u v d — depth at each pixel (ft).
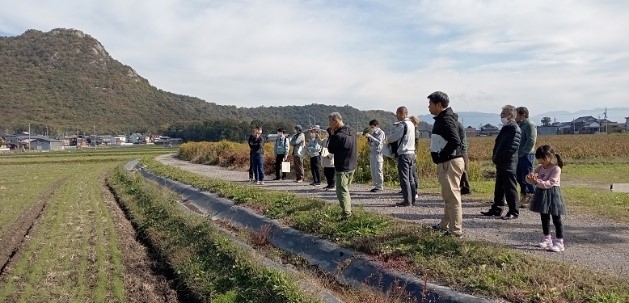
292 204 38.42
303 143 62.90
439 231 26.86
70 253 34.12
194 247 32.65
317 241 29.50
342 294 23.44
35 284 27.73
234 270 26.66
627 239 26.89
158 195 52.95
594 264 22.09
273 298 22.17
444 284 20.79
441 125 25.72
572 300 17.81
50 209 52.49
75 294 26.18
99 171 114.32
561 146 127.75
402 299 21.11
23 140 386.93
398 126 38.06
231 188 50.65
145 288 27.58
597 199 40.57
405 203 38.24
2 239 38.42
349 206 31.63
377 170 48.57
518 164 36.81
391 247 25.41
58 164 146.72
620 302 17.01
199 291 26.07
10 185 80.64
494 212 33.27
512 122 32.22
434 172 61.72
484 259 22.06
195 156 138.31
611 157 118.52
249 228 36.73
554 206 24.04
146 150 264.52
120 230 41.86
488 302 18.63
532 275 19.76
